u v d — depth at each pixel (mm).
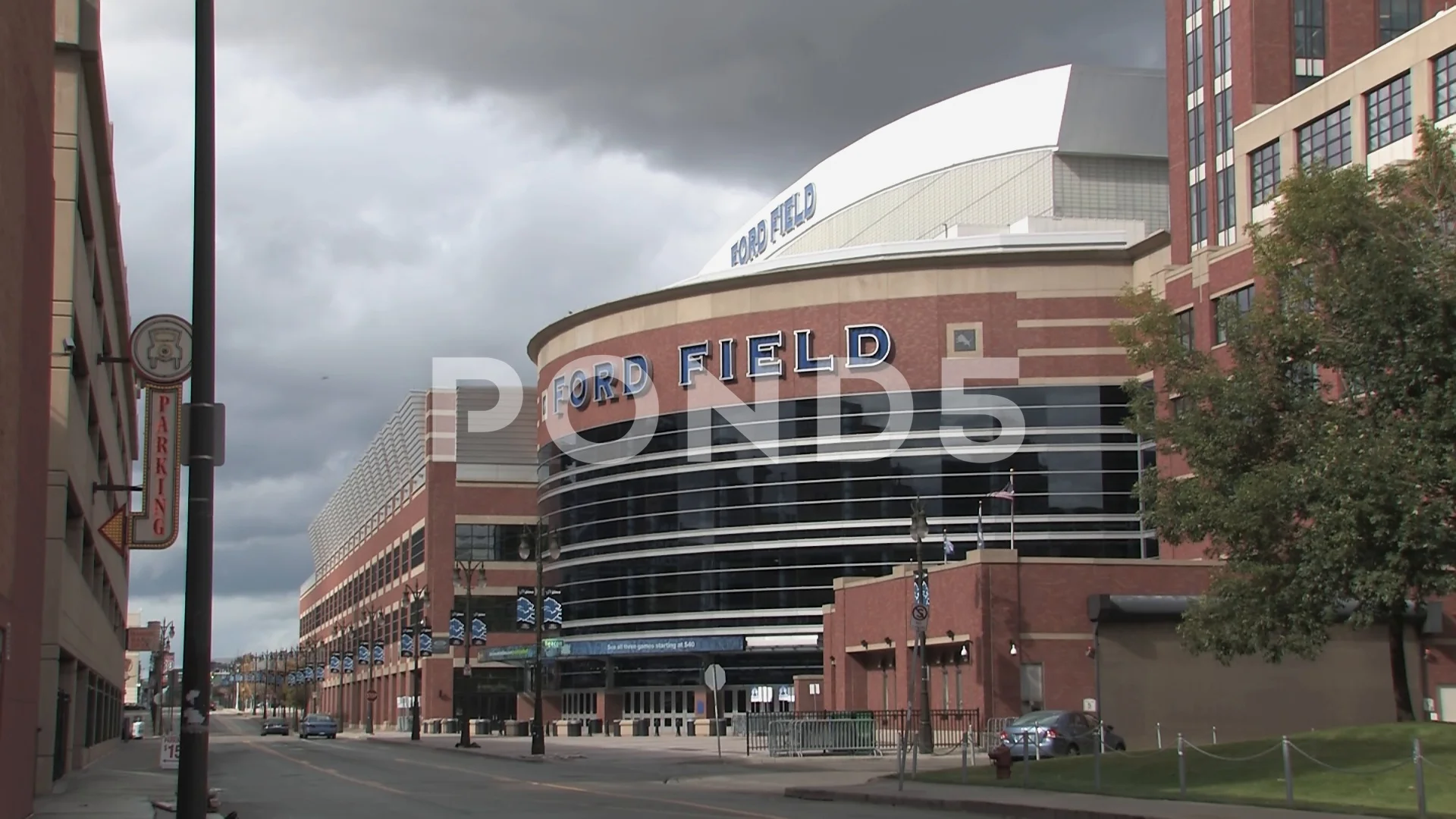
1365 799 24578
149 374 31859
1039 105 91438
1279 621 31500
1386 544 28891
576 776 40469
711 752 57781
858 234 102688
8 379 22094
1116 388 79375
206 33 16531
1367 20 65938
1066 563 51094
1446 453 28500
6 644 22719
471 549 114188
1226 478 32344
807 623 82875
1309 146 58500
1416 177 30844
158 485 38312
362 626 148875
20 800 25547
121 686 89562
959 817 25062
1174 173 71250
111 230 46812
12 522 23266
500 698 113625
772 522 84062
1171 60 71938
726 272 93625
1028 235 83062
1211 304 63906
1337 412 30531
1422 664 47312
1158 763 31969
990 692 50031
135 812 27250
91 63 36500
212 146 16562
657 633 88000
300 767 47688
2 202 20766
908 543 80750
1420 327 28688
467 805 27797
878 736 53719
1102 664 47031
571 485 95375
